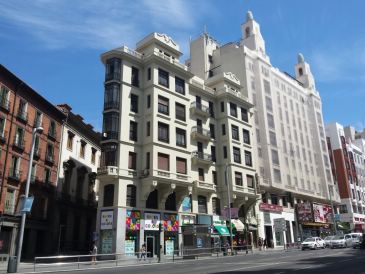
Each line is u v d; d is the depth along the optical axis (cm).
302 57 8044
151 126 3744
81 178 4478
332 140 8481
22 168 3319
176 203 3875
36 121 3606
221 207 4441
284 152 5969
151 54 3975
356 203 8269
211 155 4541
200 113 4509
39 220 3516
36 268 2236
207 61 5994
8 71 3150
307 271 1474
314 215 6194
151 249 3506
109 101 3712
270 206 5231
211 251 3362
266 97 5888
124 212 3362
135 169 3634
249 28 6512
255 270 1606
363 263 1733
